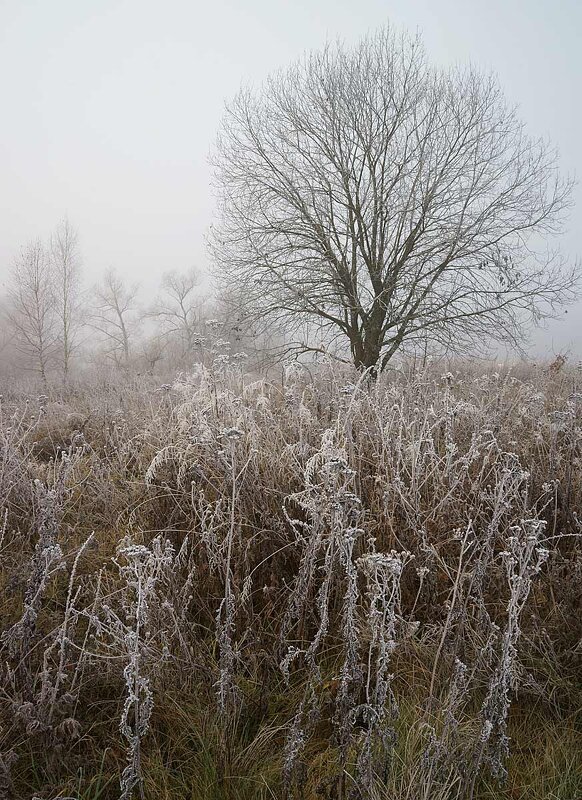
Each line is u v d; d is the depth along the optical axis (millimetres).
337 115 14805
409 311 14789
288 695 2307
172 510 3463
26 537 3402
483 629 2387
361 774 1748
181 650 2393
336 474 2432
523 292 13969
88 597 2818
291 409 4270
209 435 3461
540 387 6180
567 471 3287
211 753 2035
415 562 2781
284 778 1821
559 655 2426
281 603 2756
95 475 4215
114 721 2180
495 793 1899
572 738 2113
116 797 1915
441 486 3205
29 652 2146
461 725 2104
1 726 2002
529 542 1993
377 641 2197
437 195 14273
